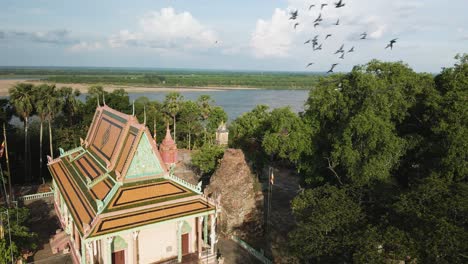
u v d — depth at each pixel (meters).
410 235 22.20
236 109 159.50
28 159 60.41
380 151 33.00
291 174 68.19
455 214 22.64
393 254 21.80
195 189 32.97
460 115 31.48
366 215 27.56
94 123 42.25
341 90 41.34
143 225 28.48
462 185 25.12
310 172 44.06
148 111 78.38
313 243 26.39
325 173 43.94
